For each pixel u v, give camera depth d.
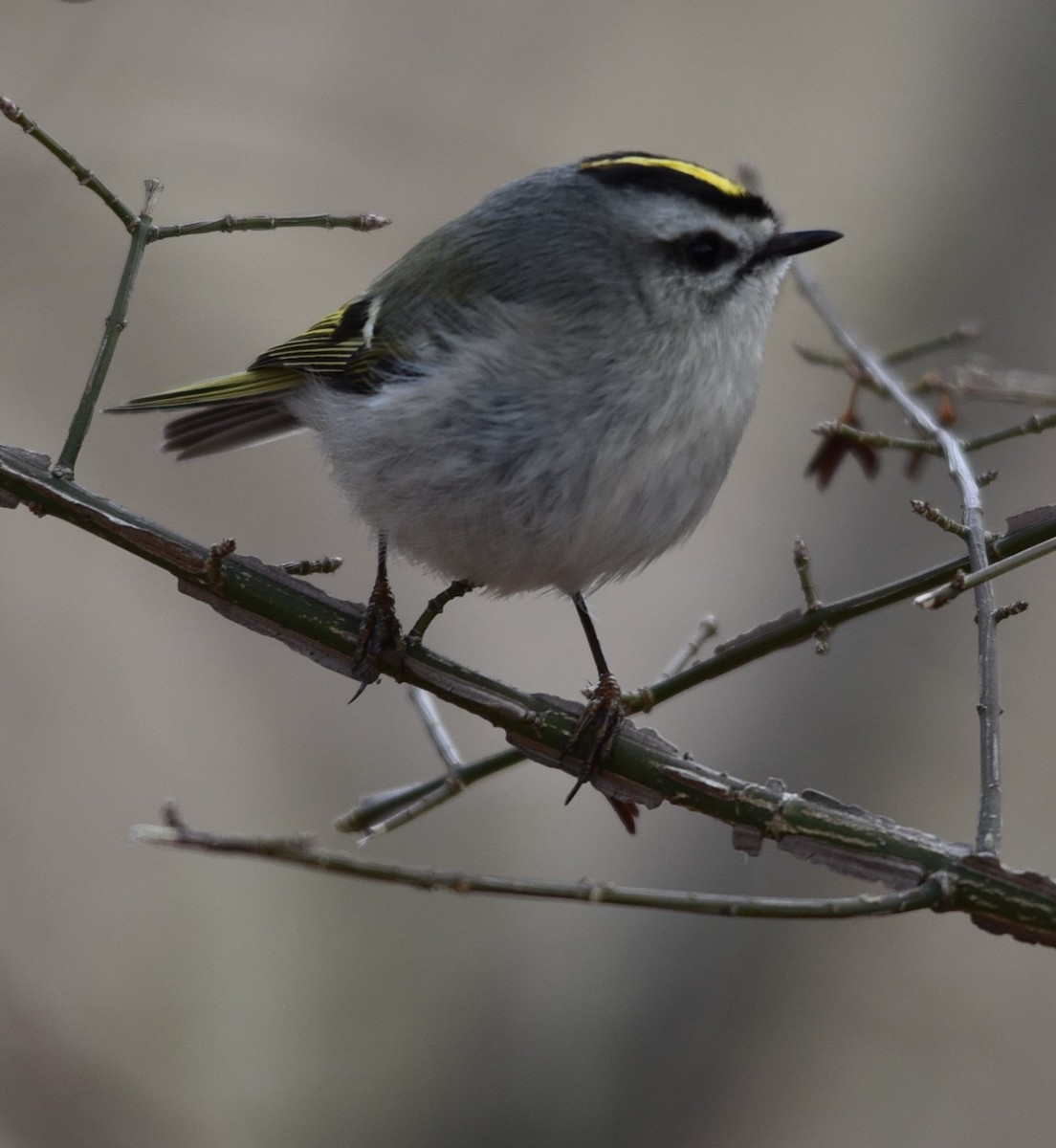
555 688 14.26
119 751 13.33
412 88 14.15
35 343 12.73
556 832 12.95
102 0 12.70
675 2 16.89
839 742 11.96
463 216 8.05
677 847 12.04
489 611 14.83
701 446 7.32
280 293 14.03
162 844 5.41
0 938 12.48
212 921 13.06
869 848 5.67
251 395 8.56
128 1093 12.02
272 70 13.62
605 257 7.24
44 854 13.00
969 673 12.19
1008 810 12.77
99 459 12.91
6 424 12.73
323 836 13.20
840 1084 11.84
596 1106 11.61
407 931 12.75
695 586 14.55
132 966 12.77
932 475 12.14
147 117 12.96
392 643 6.43
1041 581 12.98
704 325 7.29
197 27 13.23
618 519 7.24
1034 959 12.61
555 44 15.05
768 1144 11.58
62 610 13.70
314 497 13.38
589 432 7.10
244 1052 12.52
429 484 7.27
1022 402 7.68
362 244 14.15
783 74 16.64
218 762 13.36
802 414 14.30
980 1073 12.07
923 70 15.65
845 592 12.12
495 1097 11.88
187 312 13.41
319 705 13.66
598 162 7.64
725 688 12.49
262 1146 12.16
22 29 12.23
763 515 14.34
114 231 12.88
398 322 7.69
